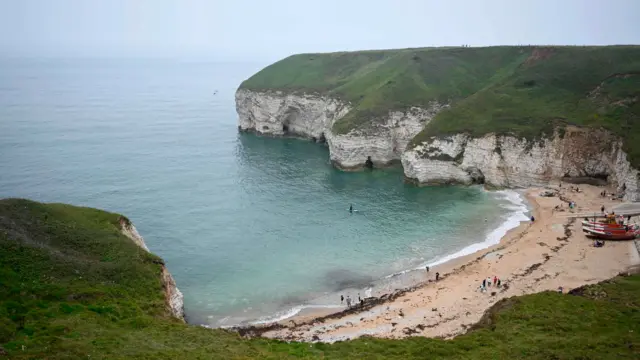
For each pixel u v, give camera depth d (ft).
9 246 114.32
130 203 243.40
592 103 274.77
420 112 330.75
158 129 457.27
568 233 193.47
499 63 377.91
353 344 102.78
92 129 441.27
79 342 81.87
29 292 101.55
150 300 116.37
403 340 106.83
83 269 118.73
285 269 177.78
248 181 289.74
